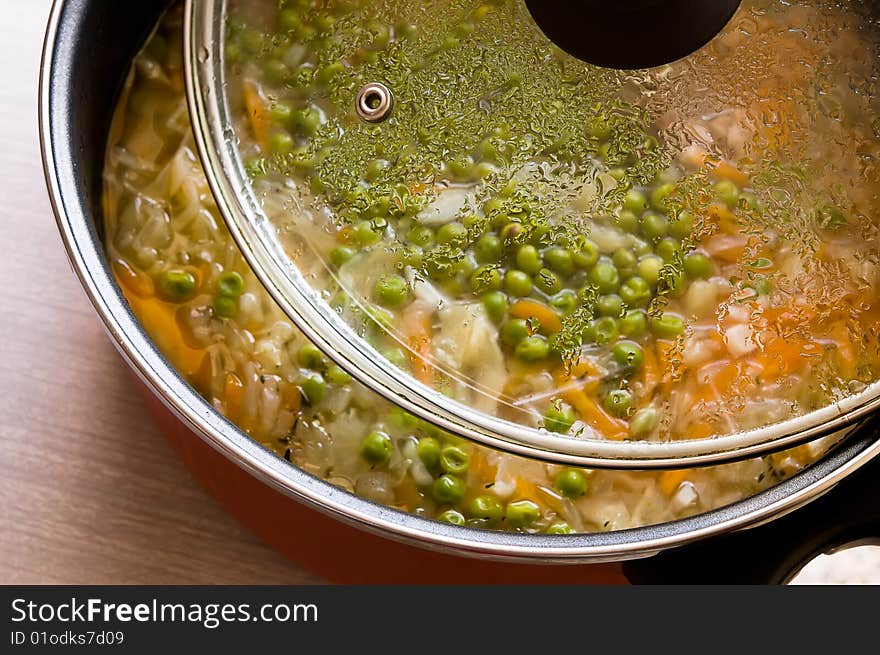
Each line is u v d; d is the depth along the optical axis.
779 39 0.46
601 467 0.45
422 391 0.45
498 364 0.46
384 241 0.46
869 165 0.46
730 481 0.50
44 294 0.56
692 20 0.43
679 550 0.47
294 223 0.46
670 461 0.45
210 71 0.47
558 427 0.45
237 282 0.52
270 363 0.51
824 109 0.46
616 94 0.45
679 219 0.46
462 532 0.45
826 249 0.46
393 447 0.50
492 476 0.50
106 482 0.54
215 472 0.50
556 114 0.45
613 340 0.46
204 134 0.46
